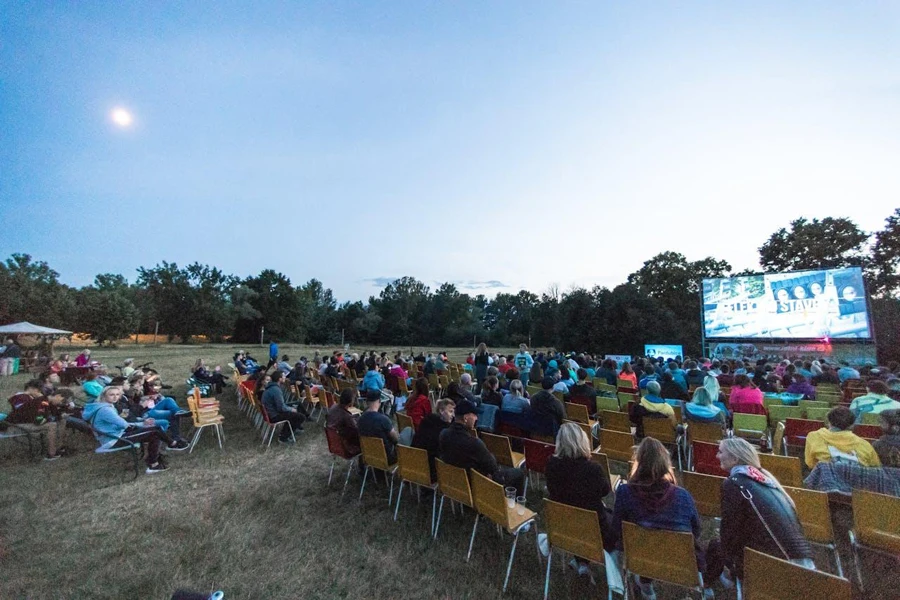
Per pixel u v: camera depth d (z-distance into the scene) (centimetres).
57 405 681
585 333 2998
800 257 3133
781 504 254
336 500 499
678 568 256
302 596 325
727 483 269
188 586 337
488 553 382
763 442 593
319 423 883
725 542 265
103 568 360
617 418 633
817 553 368
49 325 3578
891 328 2511
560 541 302
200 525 436
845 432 377
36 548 391
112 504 488
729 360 1599
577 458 318
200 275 5631
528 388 892
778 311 2022
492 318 7706
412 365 1371
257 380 879
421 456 422
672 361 1041
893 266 2750
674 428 598
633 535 269
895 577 329
